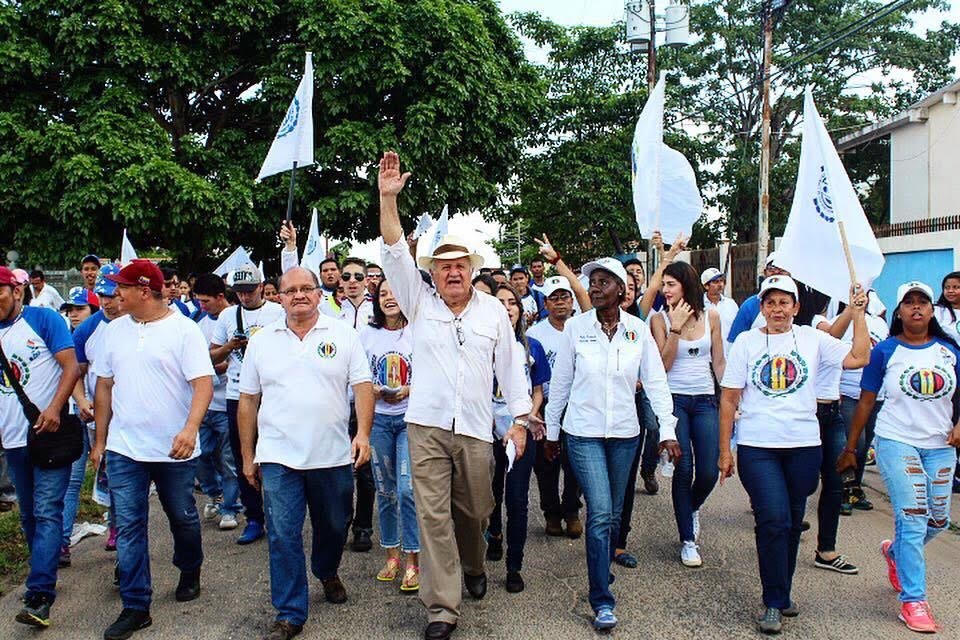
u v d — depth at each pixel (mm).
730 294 20656
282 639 4277
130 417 4492
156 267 4621
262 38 16000
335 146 15219
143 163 13922
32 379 4762
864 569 5262
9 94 14672
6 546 5863
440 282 4477
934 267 15828
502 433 5473
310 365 4473
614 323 4777
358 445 4484
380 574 5266
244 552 5867
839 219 4953
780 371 4469
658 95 6906
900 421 4543
